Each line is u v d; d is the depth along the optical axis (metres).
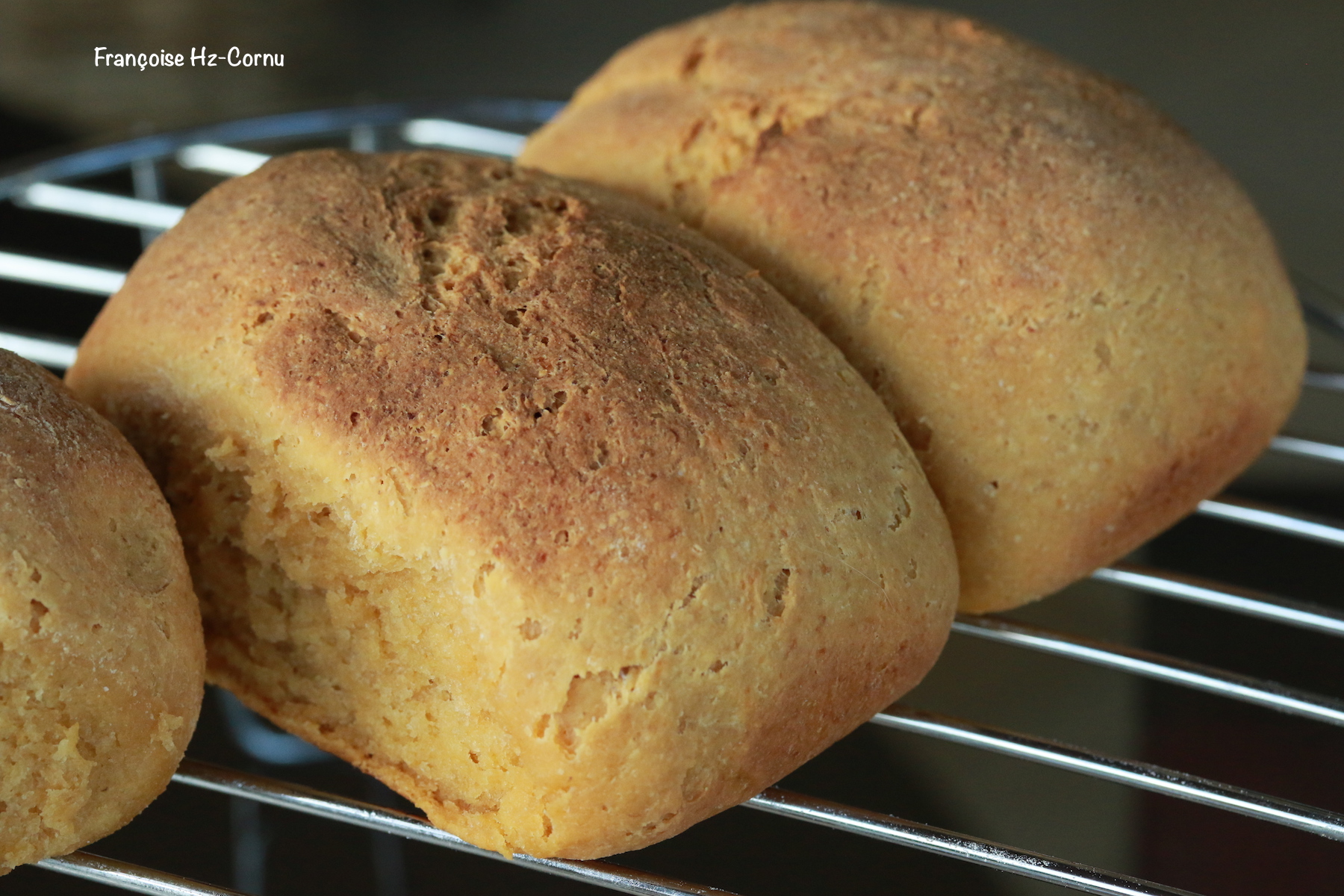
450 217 0.31
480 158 0.33
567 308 0.30
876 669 0.30
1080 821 0.38
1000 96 0.34
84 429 0.29
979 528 0.32
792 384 0.30
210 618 0.31
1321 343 0.47
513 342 0.30
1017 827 0.38
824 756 0.39
